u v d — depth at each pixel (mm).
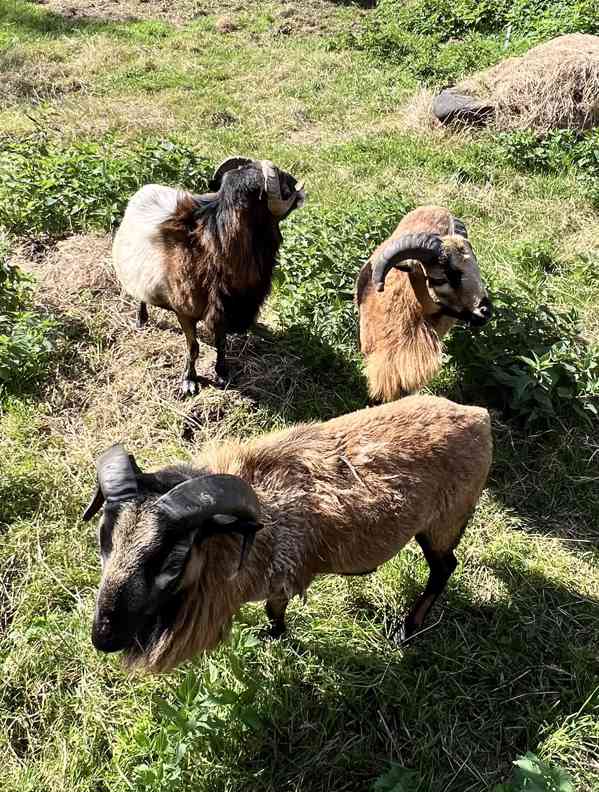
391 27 5312
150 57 4895
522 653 1488
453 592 1603
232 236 1812
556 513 1838
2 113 3957
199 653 1173
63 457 1852
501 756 1332
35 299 2330
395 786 1200
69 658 1404
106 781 1237
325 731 1332
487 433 1393
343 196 3180
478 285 1728
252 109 4215
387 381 1896
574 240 2920
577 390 2059
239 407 2021
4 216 2691
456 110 3816
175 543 962
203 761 1263
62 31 5375
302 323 2283
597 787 1258
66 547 1620
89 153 2949
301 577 1279
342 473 1272
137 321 2291
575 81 3629
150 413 1995
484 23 5176
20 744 1311
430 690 1422
